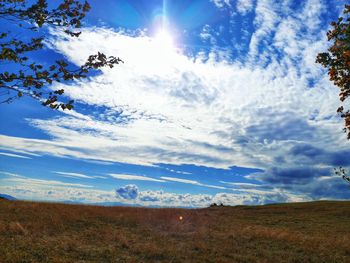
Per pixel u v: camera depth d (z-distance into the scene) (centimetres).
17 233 2150
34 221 2664
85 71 575
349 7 830
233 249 2147
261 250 2189
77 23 584
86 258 1662
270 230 3178
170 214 4088
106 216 3369
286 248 2342
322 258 2059
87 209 3800
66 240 2025
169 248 1984
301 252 2231
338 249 2383
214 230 3117
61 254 1689
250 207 7262
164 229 2928
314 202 8112
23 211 3203
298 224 4388
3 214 2953
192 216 4228
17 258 1477
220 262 1738
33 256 1572
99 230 2556
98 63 574
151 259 1734
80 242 2039
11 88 537
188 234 2695
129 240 2217
